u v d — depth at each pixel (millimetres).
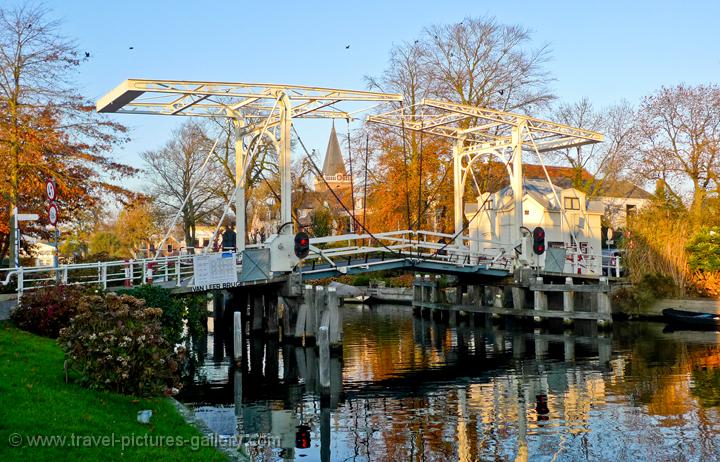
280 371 19547
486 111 26391
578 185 45281
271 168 38562
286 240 21969
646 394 15422
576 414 13820
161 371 11578
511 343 24500
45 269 17672
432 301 33281
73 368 10914
